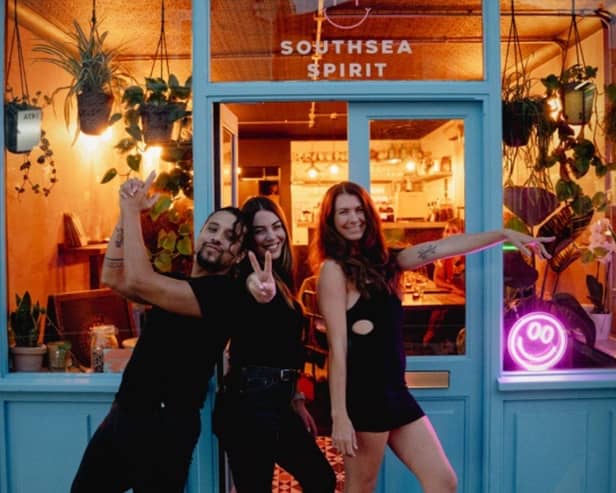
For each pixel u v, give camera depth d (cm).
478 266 294
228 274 238
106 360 300
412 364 295
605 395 293
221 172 300
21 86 303
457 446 298
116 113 300
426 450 238
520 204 297
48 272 303
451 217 296
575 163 301
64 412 290
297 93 290
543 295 298
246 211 249
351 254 243
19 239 301
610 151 302
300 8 294
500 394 291
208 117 289
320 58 294
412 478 300
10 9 300
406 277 296
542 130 298
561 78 301
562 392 292
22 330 301
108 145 301
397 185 297
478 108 295
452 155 296
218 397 244
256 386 232
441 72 294
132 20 299
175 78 297
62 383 287
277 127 778
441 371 295
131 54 300
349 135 297
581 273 300
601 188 301
